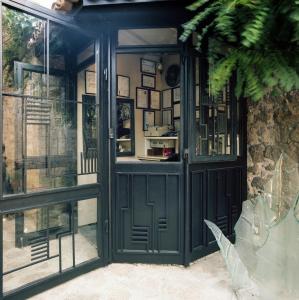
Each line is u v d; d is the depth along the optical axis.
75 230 2.26
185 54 2.18
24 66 2.03
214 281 1.98
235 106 2.47
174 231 2.25
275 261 1.22
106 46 2.21
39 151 1.98
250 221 1.46
